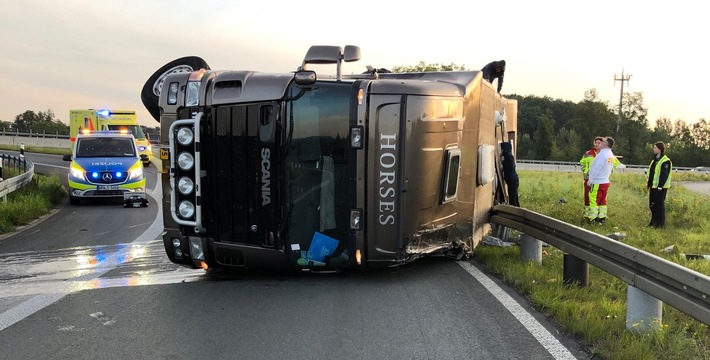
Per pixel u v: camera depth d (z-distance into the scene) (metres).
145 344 4.31
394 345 4.29
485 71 8.82
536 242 7.20
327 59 6.08
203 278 6.45
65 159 16.41
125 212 13.45
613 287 5.99
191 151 5.79
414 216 5.75
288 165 5.71
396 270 6.73
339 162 5.65
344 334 4.53
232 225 5.89
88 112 27.55
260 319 4.91
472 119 6.80
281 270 5.98
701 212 13.20
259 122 5.70
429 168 5.83
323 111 5.66
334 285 6.05
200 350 4.18
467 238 7.02
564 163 55.62
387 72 7.70
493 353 4.13
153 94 6.50
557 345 4.29
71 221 11.88
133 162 15.35
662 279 4.11
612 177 31.11
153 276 6.61
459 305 5.34
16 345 4.29
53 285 6.19
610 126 87.88
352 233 5.67
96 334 4.54
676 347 4.15
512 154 9.60
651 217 11.62
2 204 11.90
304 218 5.73
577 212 12.81
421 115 5.73
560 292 5.62
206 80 5.87
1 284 6.25
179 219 5.88
